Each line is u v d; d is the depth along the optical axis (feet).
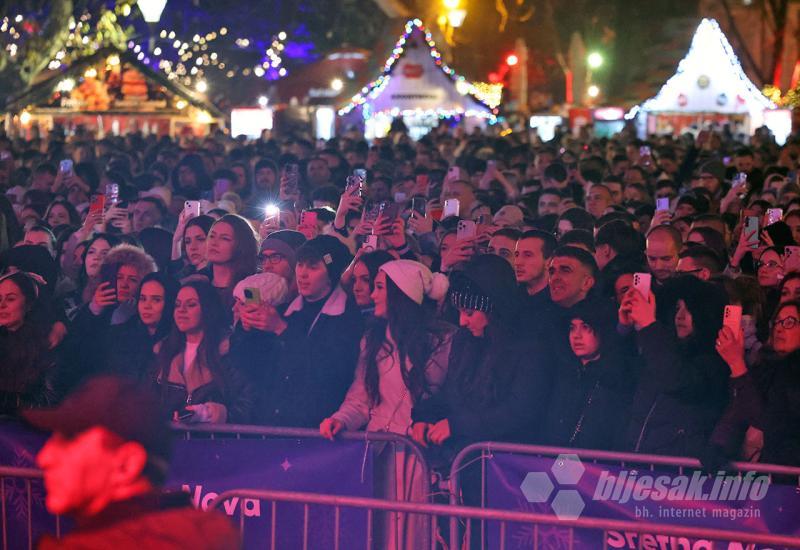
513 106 153.58
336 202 38.01
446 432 18.47
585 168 53.78
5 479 18.29
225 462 18.33
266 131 89.61
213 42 178.70
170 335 20.62
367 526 17.80
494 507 17.62
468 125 125.29
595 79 173.47
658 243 25.73
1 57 121.80
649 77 166.61
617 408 18.53
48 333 21.58
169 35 167.02
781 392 17.71
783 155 61.41
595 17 174.09
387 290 19.19
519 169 59.72
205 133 118.62
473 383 18.72
